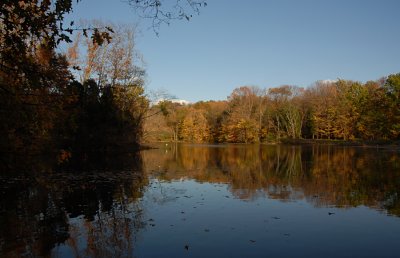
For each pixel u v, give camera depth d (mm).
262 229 11969
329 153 49250
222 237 11125
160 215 13672
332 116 84688
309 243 10656
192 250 10016
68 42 7809
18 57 8164
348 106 81875
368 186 20266
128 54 43344
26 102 9195
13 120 9172
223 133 100812
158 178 23406
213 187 20109
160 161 36250
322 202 16078
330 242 10742
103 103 38469
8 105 8836
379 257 9633
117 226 12172
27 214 13555
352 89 83875
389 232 11695
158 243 10562
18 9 7309
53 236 11117
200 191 18750
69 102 10086
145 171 26938
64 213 13812
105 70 41469
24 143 10398
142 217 13383
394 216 13648
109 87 39719
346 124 81188
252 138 94812
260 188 19797
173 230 11789
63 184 19953
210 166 32062
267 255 9695
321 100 88812
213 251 9961
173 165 32594
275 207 15094
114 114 40188
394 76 66938
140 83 46750
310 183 21562
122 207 14891
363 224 12578
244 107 96000
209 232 11594
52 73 8969
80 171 25234
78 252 9844
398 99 64188
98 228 11938
